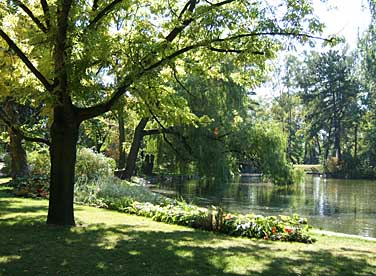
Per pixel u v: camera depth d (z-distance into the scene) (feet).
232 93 73.56
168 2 34.14
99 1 30.63
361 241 30.78
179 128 72.23
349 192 98.84
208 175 73.97
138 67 28.50
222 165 73.41
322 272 19.94
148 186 93.71
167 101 33.88
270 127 79.05
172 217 34.96
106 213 38.93
